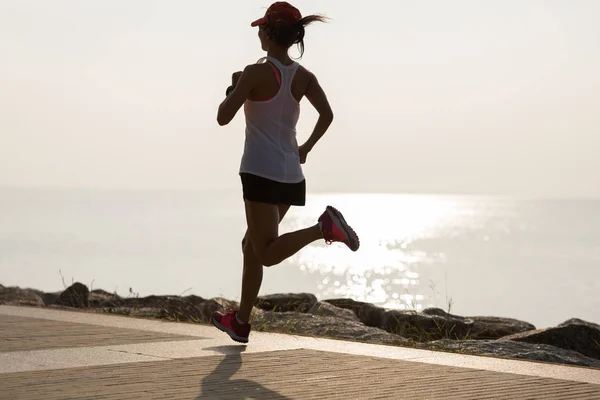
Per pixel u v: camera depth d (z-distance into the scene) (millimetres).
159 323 8344
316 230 6078
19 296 13188
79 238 132750
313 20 6570
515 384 5371
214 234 153125
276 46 6543
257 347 6844
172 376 5441
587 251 118438
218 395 4863
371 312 11609
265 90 6402
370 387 5180
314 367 5875
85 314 9039
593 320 42969
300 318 10031
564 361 7719
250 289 6895
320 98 6699
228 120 6367
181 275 64000
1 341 6926
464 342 8219
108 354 6312
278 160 6375
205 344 6938
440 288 63500
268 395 4891
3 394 4816
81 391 4918
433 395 4965
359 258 105500
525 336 9453
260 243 6363
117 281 58000
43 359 6043
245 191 6395
